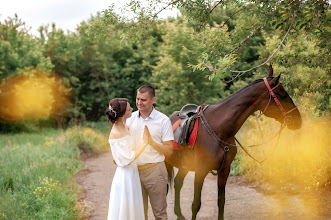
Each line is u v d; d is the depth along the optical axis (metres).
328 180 5.96
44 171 7.51
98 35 5.45
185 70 14.66
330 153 6.30
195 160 4.38
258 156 7.38
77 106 23.69
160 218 3.69
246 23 4.75
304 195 5.66
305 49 6.30
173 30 15.24
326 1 4.12
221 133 4.22
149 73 23.11
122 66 24.33
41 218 4.68
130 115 3.53
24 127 18.67
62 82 22.02
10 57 17.83
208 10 5.36
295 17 4.12
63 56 21.52
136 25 5.22
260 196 5.97
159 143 3.68
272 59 5.21
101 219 5.26
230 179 7.46
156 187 3.66
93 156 12.38
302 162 6.54
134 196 3.50
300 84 5.34
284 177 6.53
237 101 4.19
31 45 20.05
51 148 11.47
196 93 14.59
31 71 18.09
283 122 4.14
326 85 5.14
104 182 7.96
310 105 5.85
